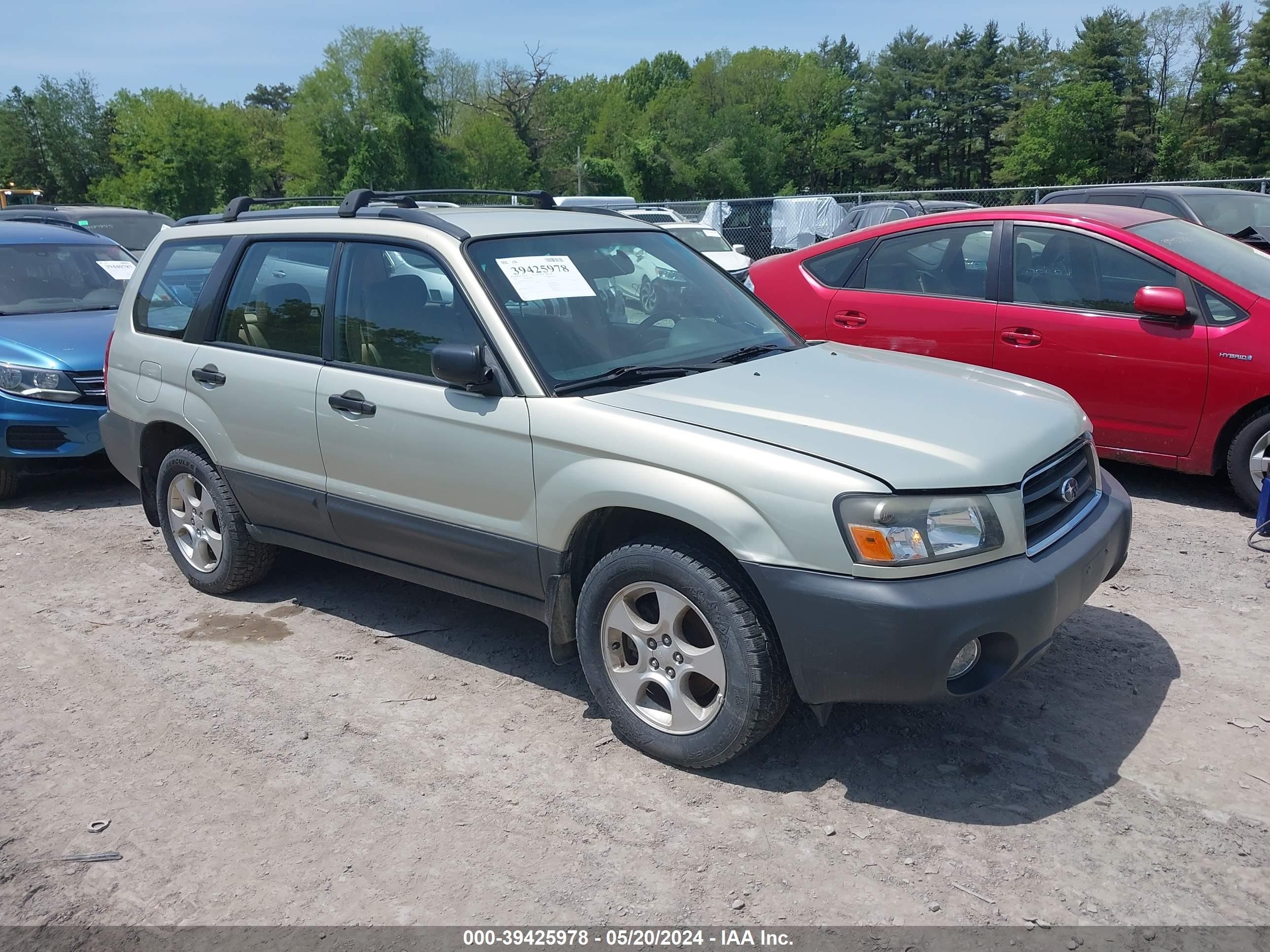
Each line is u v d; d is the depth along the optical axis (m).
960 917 2.69
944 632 2.87
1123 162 75.00
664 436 3.24
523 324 3.70
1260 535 5.50
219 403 4.62
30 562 5.73
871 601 2.88
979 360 6.44
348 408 4.05
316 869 2.97
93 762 3.58
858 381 3.75
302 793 3.35
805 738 3.59
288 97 158.38
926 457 3.06
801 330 7.18
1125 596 4.77
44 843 3.13
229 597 5.08
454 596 5.05
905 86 96.94
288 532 4.58
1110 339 5.93
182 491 5.02
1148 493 6.37
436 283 3.90
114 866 3.01
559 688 4.06
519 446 3.55
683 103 93.56
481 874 2.92
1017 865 2.90
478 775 3.43
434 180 76.12
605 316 3.94
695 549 3.23
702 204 24.47
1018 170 79.00
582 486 3.38
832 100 103.06
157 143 70.81
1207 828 3.04
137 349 5.11
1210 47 73.31
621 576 3.37
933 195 18.27
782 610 3.02
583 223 4.40
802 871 2.90
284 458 4.40
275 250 4.56
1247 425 5.62
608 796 3.29
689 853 2.99
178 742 3.69
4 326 7.26
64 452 6.81
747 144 94.06
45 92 90.19
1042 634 3.06
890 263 6.88
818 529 2.95
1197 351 5.65
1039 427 3.42
